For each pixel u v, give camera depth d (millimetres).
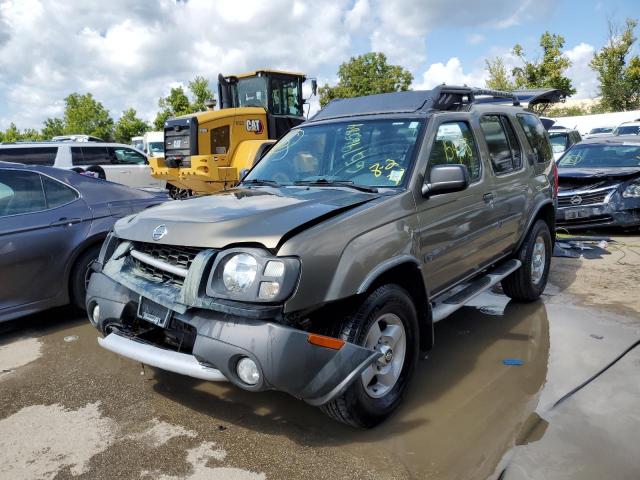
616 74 36844
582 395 3449
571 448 2861
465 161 4156
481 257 4348
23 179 4789
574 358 4039
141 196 5594
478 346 4328
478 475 2668
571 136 14828
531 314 5066
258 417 3275
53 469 2807
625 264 6719
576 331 4594
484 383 3672
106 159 13539
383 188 3508
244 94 12070
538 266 5395
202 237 2861
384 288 3084
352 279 2846
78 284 4988
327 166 4004
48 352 4371
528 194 5035
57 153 12664
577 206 8383
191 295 2744
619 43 36594
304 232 2775
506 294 5344
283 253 2656
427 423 3168
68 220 4883
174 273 2951
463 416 3240
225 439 3039
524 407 3320
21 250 4559
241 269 2668
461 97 4551
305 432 3098
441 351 4250
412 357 3344
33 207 4770
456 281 4051
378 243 3059
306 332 2621
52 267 4773
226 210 3156
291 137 4520
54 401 3533
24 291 4637
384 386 3180
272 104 11742
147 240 3121
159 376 3871
